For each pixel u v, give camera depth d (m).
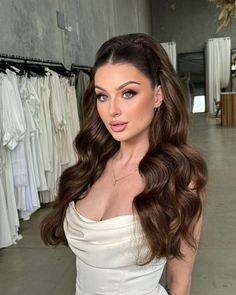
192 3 12.93
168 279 0.87
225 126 9.28
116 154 0.91
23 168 2.76
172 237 0.74
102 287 0.76
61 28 4.53
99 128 0.95
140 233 0.72
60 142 3.56
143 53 0.75
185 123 0.81
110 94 0.74
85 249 0.75
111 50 0.74
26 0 3.50
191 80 13.33
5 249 2.72
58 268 2.40
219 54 12.41
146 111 0.75
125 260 0.73
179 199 0.75
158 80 0.78
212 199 3.59
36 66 3.35
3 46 3.00
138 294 0.76
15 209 2.67
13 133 2.52
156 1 13.28
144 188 0.77
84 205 0.84
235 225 2.94
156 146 0.81
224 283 2.11
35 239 2.88
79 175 0.92
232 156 5.55
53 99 3.38
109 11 7.67
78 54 5.30
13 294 2.12
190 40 13.14
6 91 2.50
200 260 2.38
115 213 0.77
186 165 0.79
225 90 12.73
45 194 3.48
